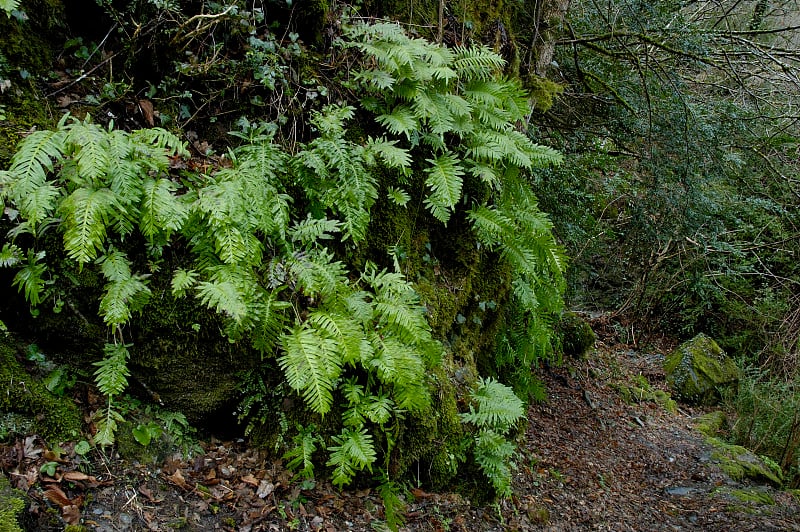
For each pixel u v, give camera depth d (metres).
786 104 8.65
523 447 5.46
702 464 6.79
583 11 7.62
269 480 3.17
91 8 3.42
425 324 3.47
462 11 5.23
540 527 4.20
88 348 2.96
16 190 2.52
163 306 3.00
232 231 2.92
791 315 10.05
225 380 3.23
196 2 3.69
